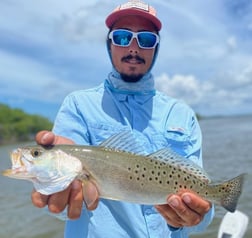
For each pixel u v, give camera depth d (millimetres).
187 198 504
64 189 501
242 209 1947
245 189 2348
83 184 516
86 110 650
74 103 658
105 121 646
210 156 4422
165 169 557
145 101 676
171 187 553
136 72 670
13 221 2215
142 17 686
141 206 618
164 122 668
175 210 515
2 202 2818
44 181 509
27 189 3406
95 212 610
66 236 630
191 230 654
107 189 535
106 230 601
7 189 3447
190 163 566
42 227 2068
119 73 680
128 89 672
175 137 658
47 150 521
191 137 683
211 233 1535
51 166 511
